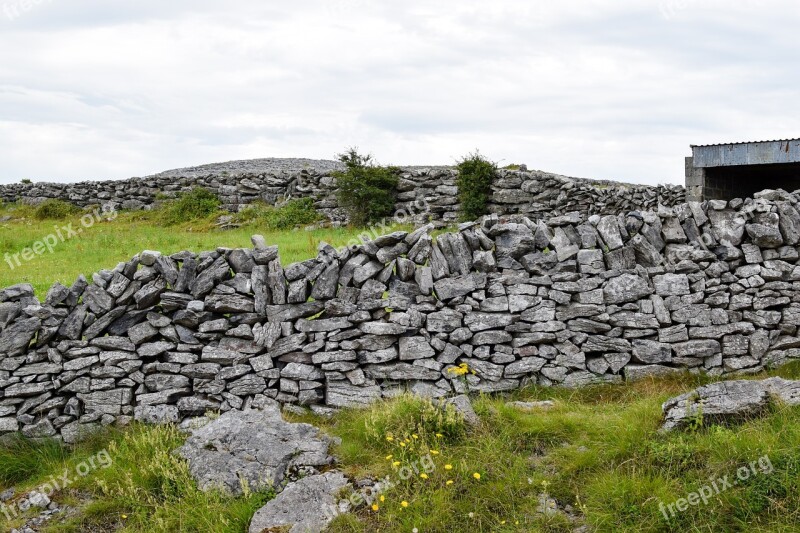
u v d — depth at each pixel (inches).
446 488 246.4
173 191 1024.9
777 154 719.7
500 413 286.5
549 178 828.6
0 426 308.0
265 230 844.6
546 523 230.2
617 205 808.3
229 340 322.3
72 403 312.3
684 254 343.6
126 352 316.8
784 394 269.6
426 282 329.1
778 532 211.5
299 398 321.1
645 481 237.6
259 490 254.5
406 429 277.0
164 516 249.1
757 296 345.4
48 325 312.7
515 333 333.1
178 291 319.3
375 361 323.9
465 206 850.8
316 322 323.3
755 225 346.9
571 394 323.9
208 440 273.6
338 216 884.0
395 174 900.6
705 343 339.3
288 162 1397.6
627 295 337.4
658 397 304.2
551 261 336.5
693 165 788.6
